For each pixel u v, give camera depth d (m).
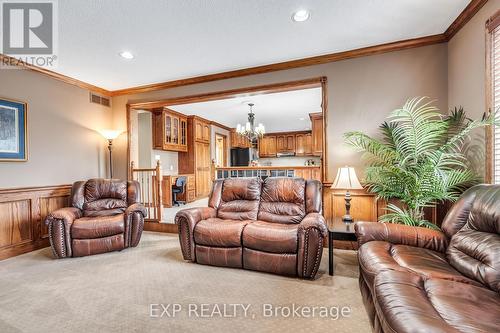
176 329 1.73
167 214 5.21
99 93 4.57
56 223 3.08
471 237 1.68
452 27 2.78
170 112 6.63
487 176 2.30
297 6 2.37
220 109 6.52
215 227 2.82
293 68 3.64
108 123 4.73
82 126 4.27
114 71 3.83
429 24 2.74
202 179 7.75
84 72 3.85
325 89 3.48
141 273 2.66
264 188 3.33
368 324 1.78
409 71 3.14
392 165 2.81
